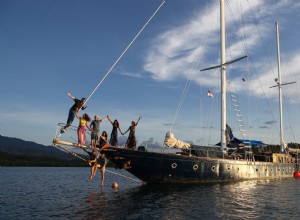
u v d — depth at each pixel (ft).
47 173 232.73
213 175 79.36
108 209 48.42
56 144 52.01
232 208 49.19
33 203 59.06
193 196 60.75
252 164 92.73
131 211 46.60
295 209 49.32
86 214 45.03
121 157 69.46
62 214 45.83
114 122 70.28
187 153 79.30
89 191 78.23
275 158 107.86
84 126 55.31
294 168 121.08
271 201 57.26
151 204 52.29
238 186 78.64
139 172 72.54
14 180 137.69
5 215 46.39
